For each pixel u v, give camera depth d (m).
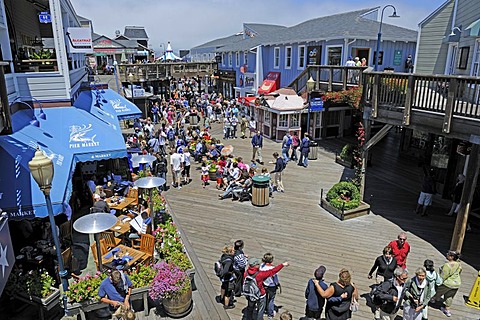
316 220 12.03
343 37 21.25
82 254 9.72
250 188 13.83
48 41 17.30
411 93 10.08
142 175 14.20
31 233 9.42
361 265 9.30
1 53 10.08
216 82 46.69
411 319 6.72
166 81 42.12
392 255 7.73
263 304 6.95
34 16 16.00
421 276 6.58
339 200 12.35
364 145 12.35
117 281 6.71
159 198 11.99
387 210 12.89
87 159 10.02
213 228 11.45
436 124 9.41
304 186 15.42
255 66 32.50
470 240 10.79
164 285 7.04
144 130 22.94
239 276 7.90
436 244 10.42
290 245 10.34
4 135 7.94
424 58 17.80
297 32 28.00
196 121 29.95
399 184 15.71
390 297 6.69
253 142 18.75
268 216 12.36
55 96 11.43
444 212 12.77
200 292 8.22
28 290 6.92
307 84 19.69
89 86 17.97
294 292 8.22
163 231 9.41
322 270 6.58
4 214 5.26
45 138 9.59
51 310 7.44
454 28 14.73
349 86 18.44
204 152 19.33
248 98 27.83
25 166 7.96
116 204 11.49
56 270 8.02
